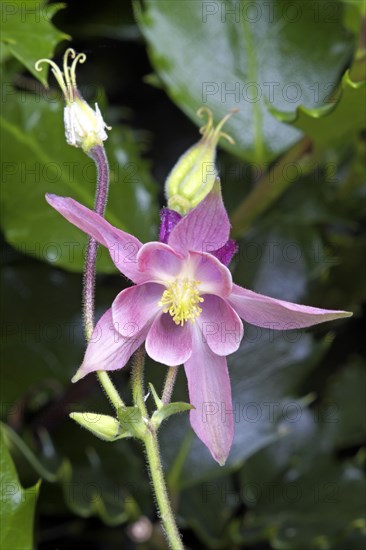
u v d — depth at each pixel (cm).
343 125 39
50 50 37
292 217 45
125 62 47
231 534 42
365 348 47
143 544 45
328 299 45
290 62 43
